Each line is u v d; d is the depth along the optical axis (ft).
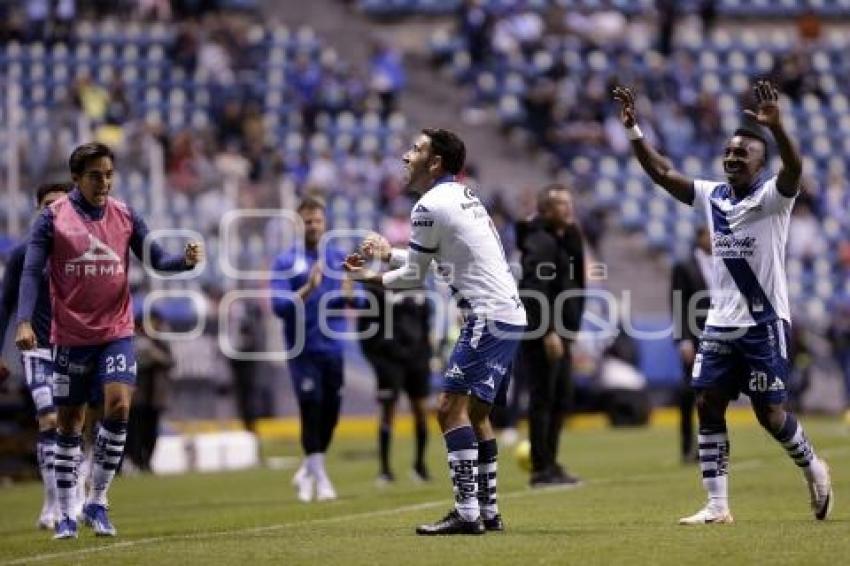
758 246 80.28
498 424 187.62
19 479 153.58
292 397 207.41
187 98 255.29
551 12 289.94
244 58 264.52
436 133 79.87
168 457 161.58
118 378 82.23
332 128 256.73
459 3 295.28
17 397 152.46
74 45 262.26
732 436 184.03
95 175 82.02
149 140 213.25
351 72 267.39
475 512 79.30
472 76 278.87
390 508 102.12
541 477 116.16
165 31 266.36
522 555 70.23
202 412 192.95
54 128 203.82
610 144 268.62
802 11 320.70
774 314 80.59
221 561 70.85
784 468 129.29
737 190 81.15
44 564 72.08
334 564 68.59
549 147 267.18
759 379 80.74
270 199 206.90
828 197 273.54
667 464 139.95
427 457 164.76
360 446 186.50
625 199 261.24
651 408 218.59
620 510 94.48
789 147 77.46
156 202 203.72
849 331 234.58
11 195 190.29
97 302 82.23
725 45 300.20
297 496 118.62
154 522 98.58
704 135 277.03
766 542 73.41
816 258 261.85
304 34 274.77
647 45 295.28
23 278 81.82
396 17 295.07
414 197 234.99
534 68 279.69
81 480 106.32
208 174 212.64
